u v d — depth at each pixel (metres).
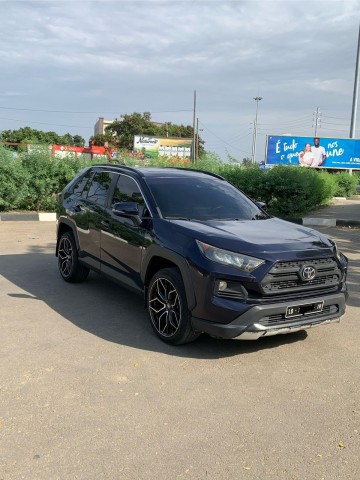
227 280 4.10
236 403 3.61
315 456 2.98
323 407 3.59
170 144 46.91
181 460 2.92
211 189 5.77
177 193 5.44
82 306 5.91
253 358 4.42
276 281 4.12
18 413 3.42
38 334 4.95
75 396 3.67
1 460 2.89
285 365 4.29
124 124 67.88
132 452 2.99
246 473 2.81
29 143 16.53
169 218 4.99
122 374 4.05
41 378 3.95
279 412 3.50
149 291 4.87
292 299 4.19
